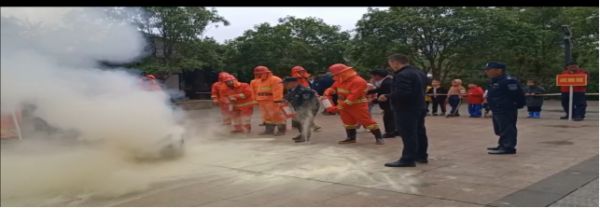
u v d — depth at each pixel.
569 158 6.75
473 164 6.39
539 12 23.67
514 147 7.19
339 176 5.79
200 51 17.61
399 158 6.88
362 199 4.80
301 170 6.16
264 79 9.93
